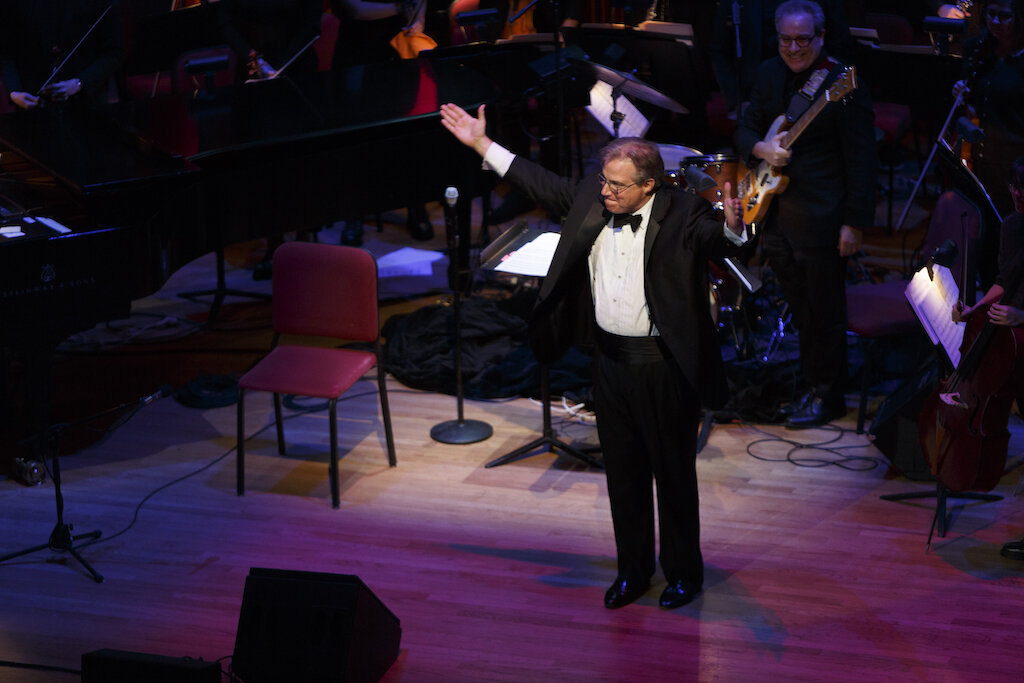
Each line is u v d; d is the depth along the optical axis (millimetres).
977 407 8914
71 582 9469
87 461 11578
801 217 11172
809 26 10492
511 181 8445
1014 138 11688
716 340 7965
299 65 16062
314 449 11797
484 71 15844
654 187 7691
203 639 8664
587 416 12398
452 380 13188
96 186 10992
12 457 11664
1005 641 8367
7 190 11500
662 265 7668
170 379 13516
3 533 10219
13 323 10375
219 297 15242
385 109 13500
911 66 16016
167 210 11133
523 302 14594
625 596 8922
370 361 11000
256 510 10586
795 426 11930
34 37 13391
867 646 8352
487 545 9898
